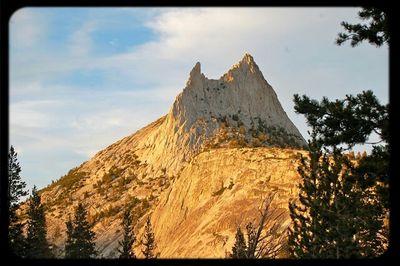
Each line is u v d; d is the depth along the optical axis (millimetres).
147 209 180875
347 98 19766
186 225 125500
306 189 29172
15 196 40625
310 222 29109
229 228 106875
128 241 62531
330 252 26297
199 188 133875
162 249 124375
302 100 20281
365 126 19266
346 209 26016
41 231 49906
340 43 20109
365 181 19359
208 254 102938
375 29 19312
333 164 27422
